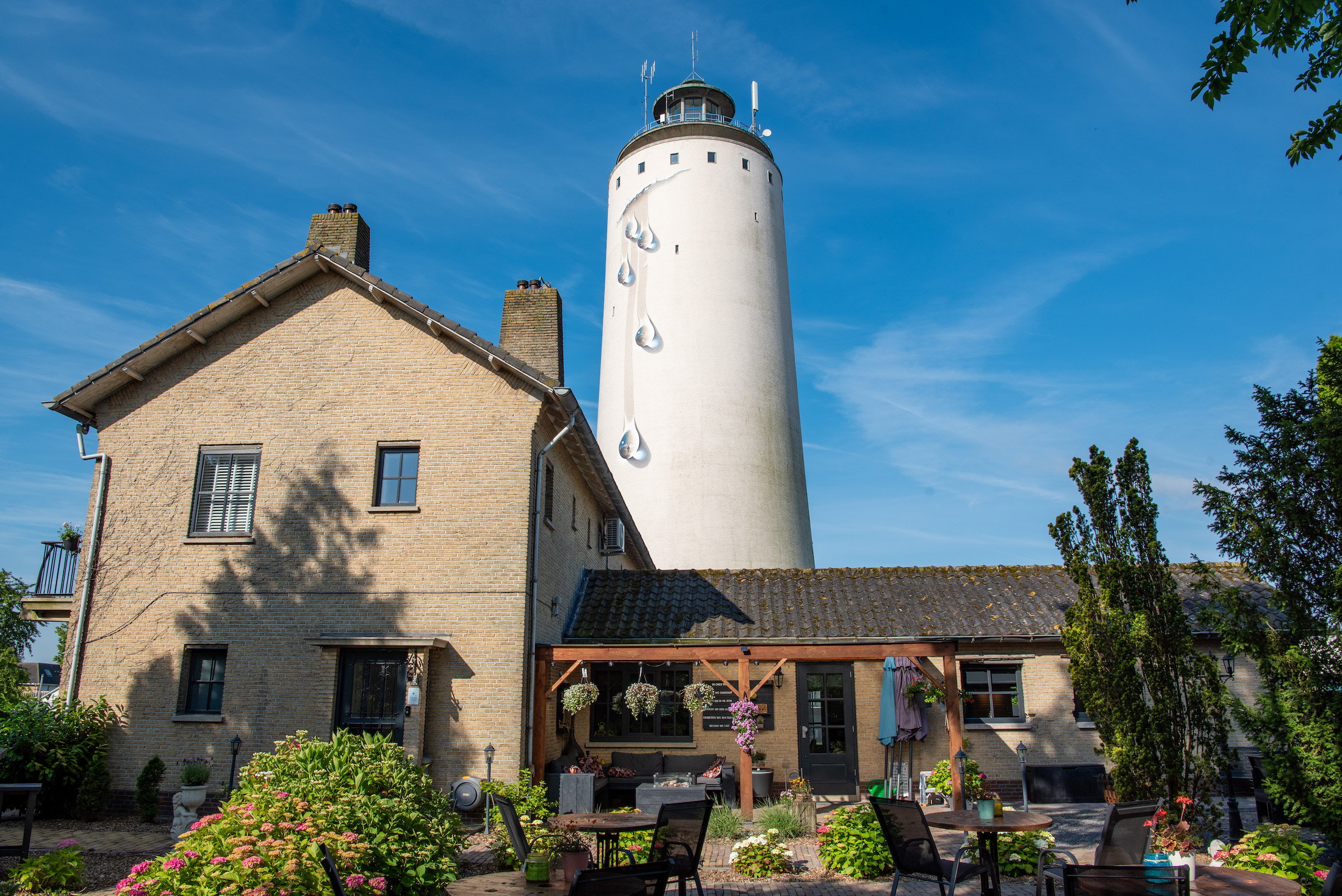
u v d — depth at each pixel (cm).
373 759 841
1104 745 1102
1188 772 1059
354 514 1470
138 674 1441
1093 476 1148
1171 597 1087
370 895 654
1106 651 1108
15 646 2281
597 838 915
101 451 1534
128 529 1499
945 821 841
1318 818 921
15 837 1212
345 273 1546
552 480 1628
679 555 3294
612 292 3769
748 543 3325
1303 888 802
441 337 1530
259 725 1393
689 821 805
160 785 1386
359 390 1526
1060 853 1088
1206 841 1041
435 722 1376
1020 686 1708
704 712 1744
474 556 1437
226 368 1554
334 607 1435
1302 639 972
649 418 3459
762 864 1062
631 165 3838
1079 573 1134
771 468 3450
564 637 1655
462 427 1494
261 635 1431
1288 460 979
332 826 713
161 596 1466
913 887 990
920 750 1698
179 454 1524
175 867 626
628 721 1755
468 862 1090
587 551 1983
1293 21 764
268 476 1500
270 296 1568
